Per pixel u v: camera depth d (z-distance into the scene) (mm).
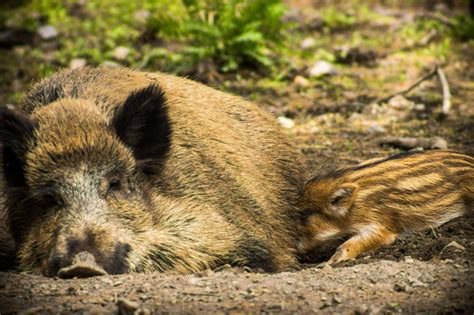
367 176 12859
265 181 12094
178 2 27375
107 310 8141
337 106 19203
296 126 17969
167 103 11352
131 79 11672
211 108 11992
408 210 12586
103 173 9812
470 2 27281
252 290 8633
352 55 23422
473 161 13312
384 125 17953
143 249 9945
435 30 25688
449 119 18219
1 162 10500
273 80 21188
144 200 10227
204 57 21312
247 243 11258
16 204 10281
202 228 10727
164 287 8773
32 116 10430
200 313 8016
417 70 22250
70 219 9508
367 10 29578
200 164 11133
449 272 9141
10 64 22312
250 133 12359
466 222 12000
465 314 7898
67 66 21766
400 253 11102
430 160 13039
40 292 8695
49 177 9703
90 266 8953
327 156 15938
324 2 31641
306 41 24625
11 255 11117
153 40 23562
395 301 8250
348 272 9258
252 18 21781
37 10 27172
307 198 12844
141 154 10445
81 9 27672
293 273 9430
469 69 22250
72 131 10000
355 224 12531
